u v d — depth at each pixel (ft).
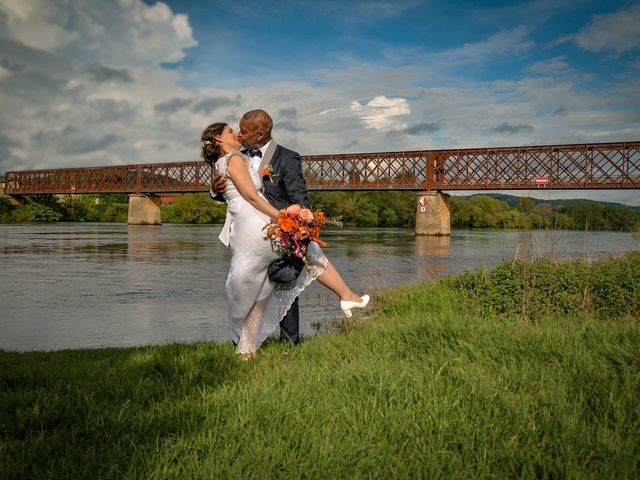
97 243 116.78
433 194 208.64
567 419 8.54
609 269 26.55
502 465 7.44
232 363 13.38
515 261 27.99
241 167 13.04
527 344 12.73
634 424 8.36
